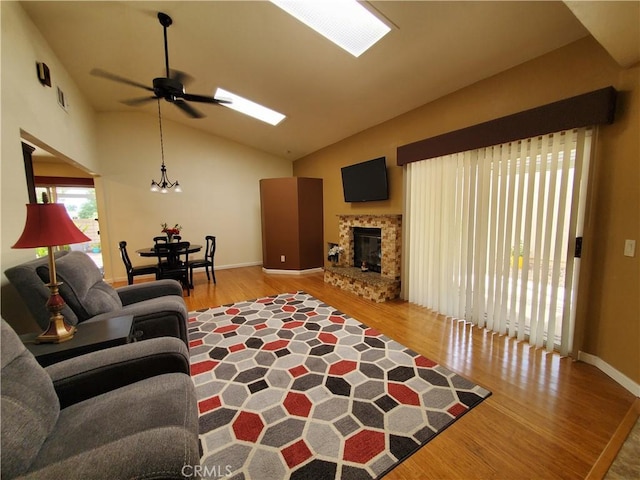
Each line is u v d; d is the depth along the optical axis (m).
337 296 4.32
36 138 2.62
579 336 2.33
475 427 1.68
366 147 4.71
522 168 2.57
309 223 6.00
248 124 5.38
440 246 3.43
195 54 3.35
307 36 2.79
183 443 0.93
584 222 2.22
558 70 2.37
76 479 0.78
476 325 3.10
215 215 6.32
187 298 4.31
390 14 2.32
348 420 1.74
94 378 1.30
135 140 5.48
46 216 1.53
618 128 2.04
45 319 1.76
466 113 3.12
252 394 2.00
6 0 2.17
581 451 1.50
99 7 2.63
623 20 1.50
